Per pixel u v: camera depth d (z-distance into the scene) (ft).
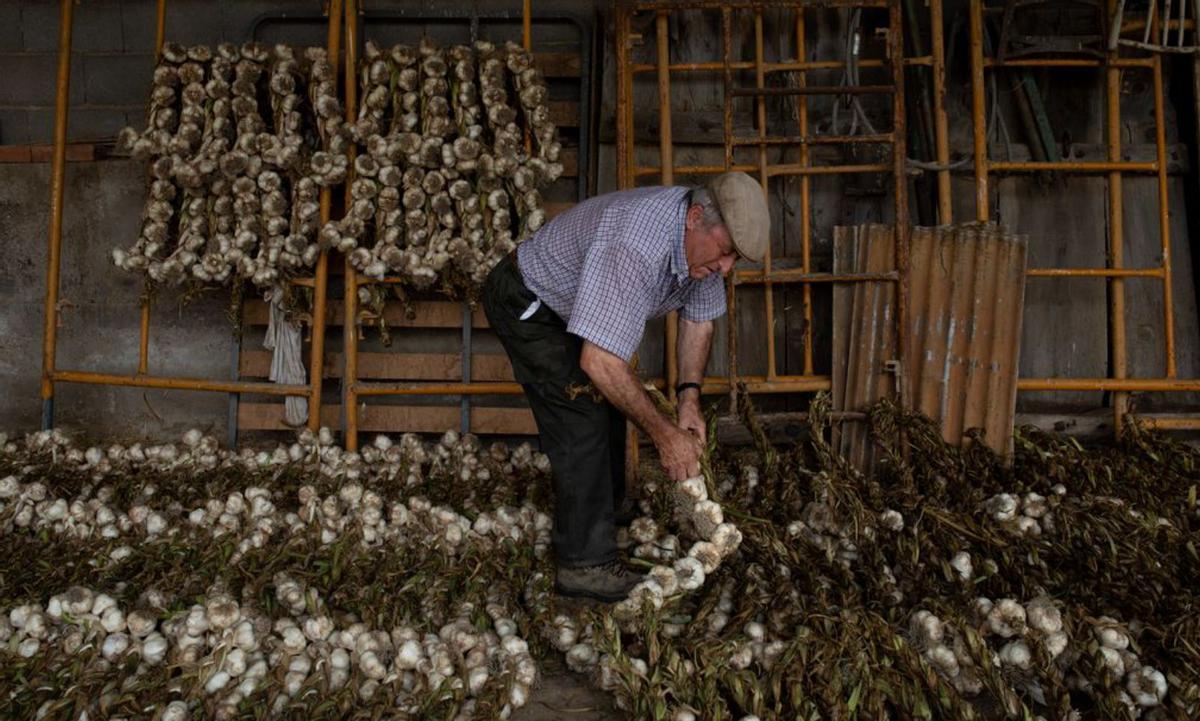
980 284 10.30
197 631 6.70
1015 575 7.60
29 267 11.91
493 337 11.68
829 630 6.78
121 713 6.15
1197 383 10.65
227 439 11.83
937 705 6.38
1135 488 9.52
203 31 11.89
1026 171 11.19
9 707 6.23
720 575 7.86
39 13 12.06
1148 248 11.27
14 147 11.77
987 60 11.00
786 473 9.71
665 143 10.79
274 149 10.44
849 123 11.23
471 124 10.58
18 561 8.07
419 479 10.20
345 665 6.75
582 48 11.51
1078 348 11.25
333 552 7.77
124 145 10.58
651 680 6.32
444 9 11.71
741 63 10.92
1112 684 6.26
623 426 8.82
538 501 9.82
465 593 7.66
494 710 6.24
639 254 6.80
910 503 8.80
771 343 10.84
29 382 12.01
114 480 10.09
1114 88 10.90
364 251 10.55
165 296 11.80
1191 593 7.45
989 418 10.27
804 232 10.75
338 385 11.76
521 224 10.62
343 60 11.39
